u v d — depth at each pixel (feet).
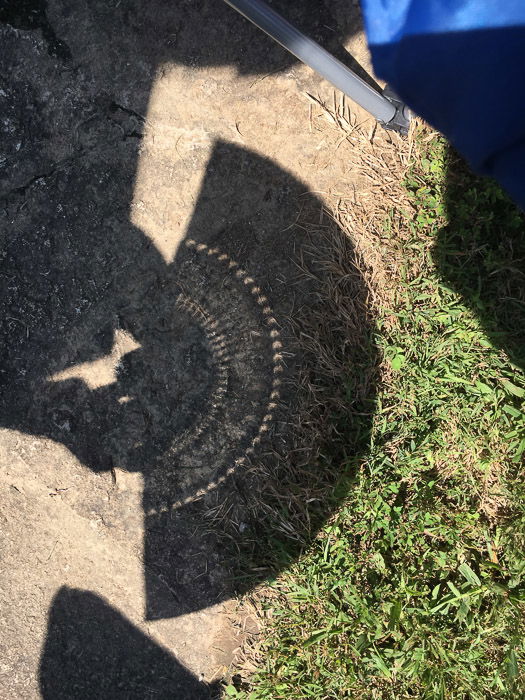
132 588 7.94
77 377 7.80
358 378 7.65
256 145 7.54
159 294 7.66
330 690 7.62
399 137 7.47
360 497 7.58
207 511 7.79
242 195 7.57
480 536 7.58
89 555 7.97
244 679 7.93
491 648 7.47
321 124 7.50
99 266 7.68
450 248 7.42
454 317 7.46
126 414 7.79
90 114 7.54
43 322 7.77
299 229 7.59
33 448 7.90
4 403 7.87
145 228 7.63
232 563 7.82
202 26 7.35
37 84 7.53
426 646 7.39
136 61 7.44
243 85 7.45
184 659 7.95
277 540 7.67
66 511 7.96
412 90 3.99
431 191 7.45
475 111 3.63
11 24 7.45
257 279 7.63
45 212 7.67
